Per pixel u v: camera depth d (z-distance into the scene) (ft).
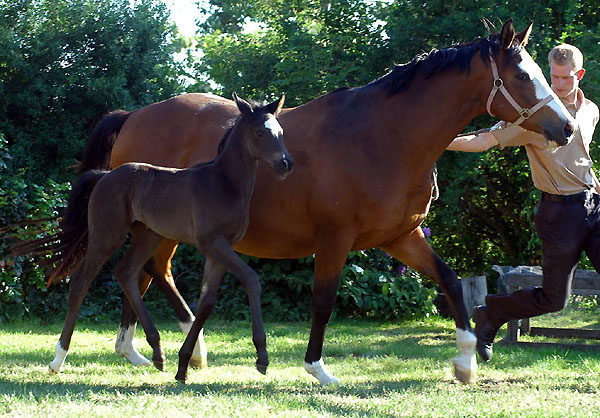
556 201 15.93
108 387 15.49
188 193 15.70
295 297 34.50
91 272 16.96
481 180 35.76
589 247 16.08
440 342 26.99
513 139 16.26
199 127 19.29
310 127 16.84
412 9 38.96
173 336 27.50
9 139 42.93
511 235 41.50
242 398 13.70
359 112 16.56
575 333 27.43
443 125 15.96
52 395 13.89
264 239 17.40
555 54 15.96
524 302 16.52
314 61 39.58
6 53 41.93
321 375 16.76
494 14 35.27
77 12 45.24
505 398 14.26
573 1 35.65
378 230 16.35
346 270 33.40
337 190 16.17
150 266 19.81
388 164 16.08
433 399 14.17
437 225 40.47
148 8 47.75
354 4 41.65
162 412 12.44
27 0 45.29
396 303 34.27
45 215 31.32
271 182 16.93
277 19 47.91
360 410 13.12
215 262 15.92
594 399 14.12
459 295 17.03
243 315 33.83
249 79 45.29
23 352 22.17
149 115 20.52
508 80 15.46
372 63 39.60
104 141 21.38
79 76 43.68
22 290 32.04
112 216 16.63
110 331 29.63
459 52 15.88
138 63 46.44
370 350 24.68
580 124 15.84
